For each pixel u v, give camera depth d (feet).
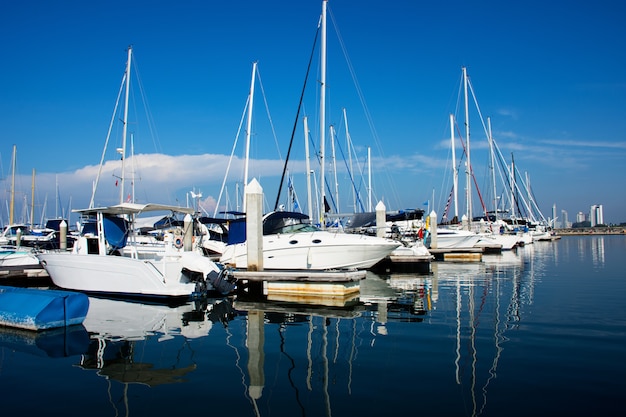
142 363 25.17
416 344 28.48
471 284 58.85
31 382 22.16
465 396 19.77
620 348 27.02
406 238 89.92
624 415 17.76
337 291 48.34
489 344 28.19
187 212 55.57
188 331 33.01
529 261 97.30
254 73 96.63
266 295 50.78
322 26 77.05
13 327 33.81
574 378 21.89
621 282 58.80
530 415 17.83
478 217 157.89
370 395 20.04
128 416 18.10
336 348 27.89
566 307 40.78
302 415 18.02
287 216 69.87
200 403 19.36
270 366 24.41
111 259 49.06
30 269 63.82
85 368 24.29
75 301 34.88
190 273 48.65
